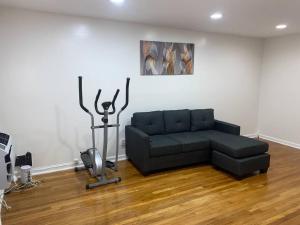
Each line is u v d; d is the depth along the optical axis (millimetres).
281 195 2729
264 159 3289
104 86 3592
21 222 2219
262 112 5309
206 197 2680
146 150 3146
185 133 3936
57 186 2934
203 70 4453
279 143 4934
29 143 3209
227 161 3244
